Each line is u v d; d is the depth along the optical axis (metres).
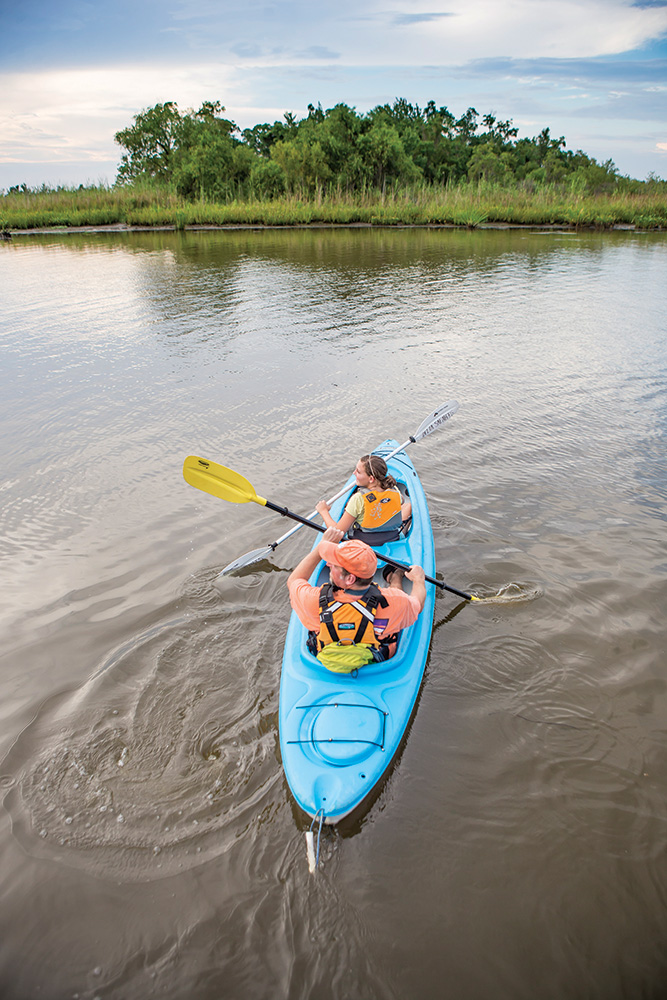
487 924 2.28
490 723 3.14
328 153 31.86
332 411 6.96
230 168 31.33
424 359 8.73
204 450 6.04
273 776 2.84
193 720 3.12
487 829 2.62
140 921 2.29
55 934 2.26
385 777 2.83
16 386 7.69
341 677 3.15
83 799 2.72
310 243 20.88
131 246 20.47
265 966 2.16
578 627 3.76
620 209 26.72
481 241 21.59
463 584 4.16
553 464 5.75
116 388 7.62
